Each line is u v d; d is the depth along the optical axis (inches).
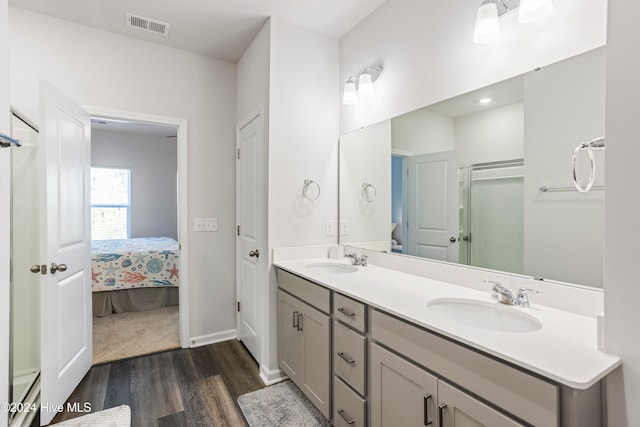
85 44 94.2
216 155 114.4
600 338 36.0
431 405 43.6
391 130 83.0
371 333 54.9
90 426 68.4
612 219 36.0
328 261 91.9
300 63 94.5
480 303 53.7
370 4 85.6
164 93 105.7
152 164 227.6
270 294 90.0
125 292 141.9
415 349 46.2
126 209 221.8
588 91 47.6
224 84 115.8
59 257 74.4
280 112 91.0
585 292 47.3
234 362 98.6
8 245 45.6
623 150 35.4
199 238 111.6
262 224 92.6
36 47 87.7
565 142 50.1
